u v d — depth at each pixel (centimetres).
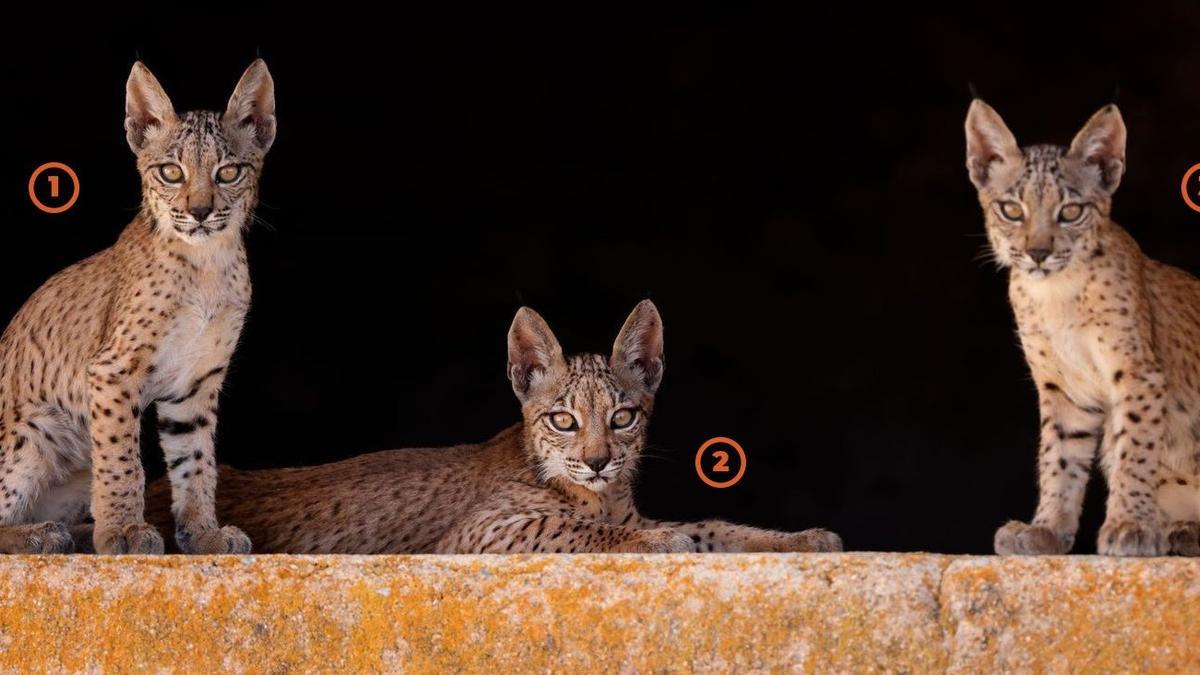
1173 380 1387
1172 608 954
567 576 1043
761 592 1008
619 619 1030
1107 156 1379
